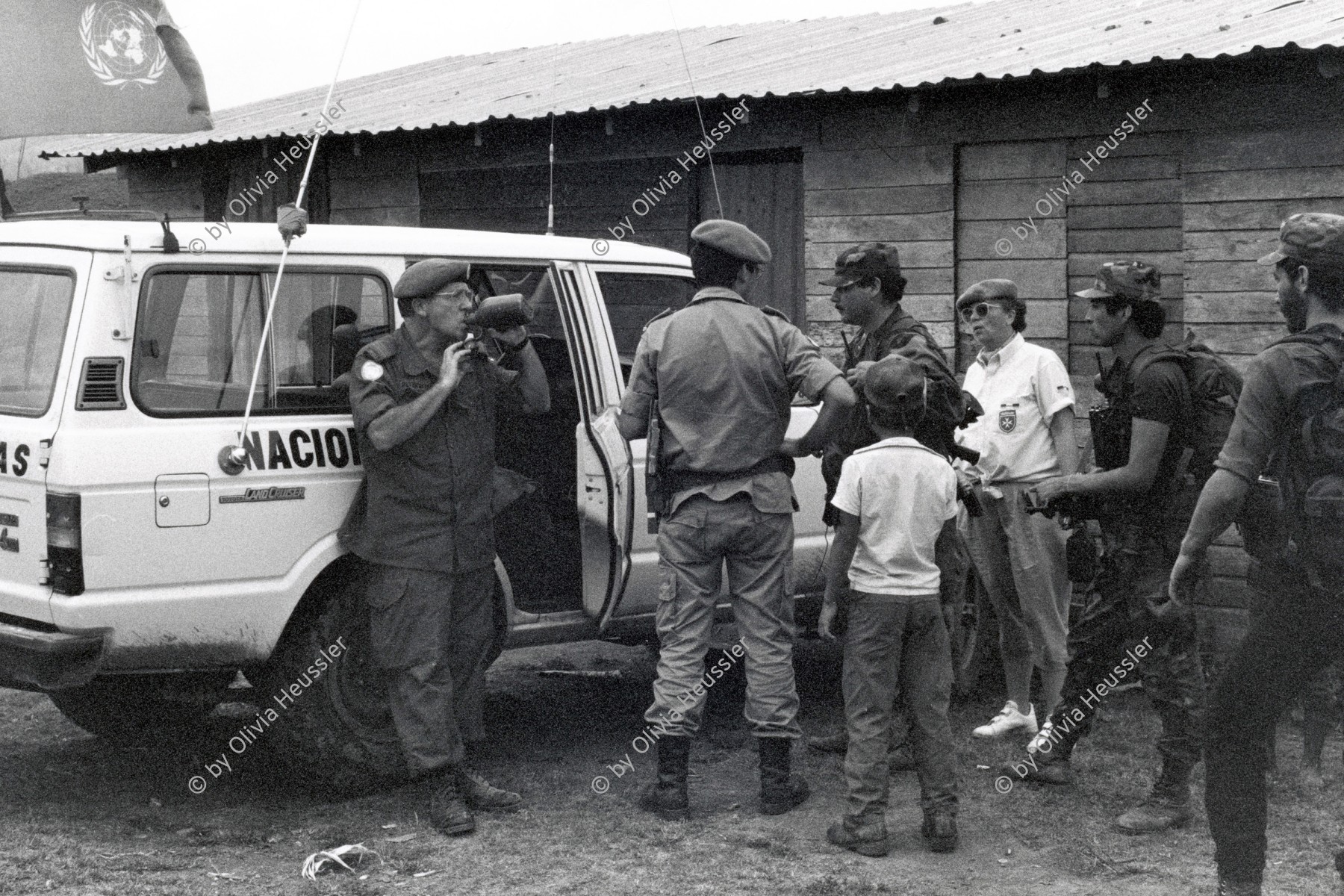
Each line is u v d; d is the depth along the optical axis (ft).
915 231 25.31
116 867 14.52
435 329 15.87
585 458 18.12
